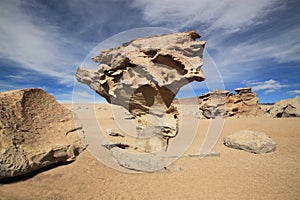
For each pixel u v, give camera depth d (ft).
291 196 19.81
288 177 24.75
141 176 25.39
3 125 23.25
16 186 20.68
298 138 46.62
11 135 23.12
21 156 22.25
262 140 38.91
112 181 23.58
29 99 29.35
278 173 26.30
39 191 20.11
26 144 23.95
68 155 27.61
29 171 22.86
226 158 34.12
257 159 33.12
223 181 23.91
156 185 22.82
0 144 21.56
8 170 20.74
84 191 20.84
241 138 41.60
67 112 33.96
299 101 85.40
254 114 91.40
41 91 32.07
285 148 39.40
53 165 26.32
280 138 47.83
